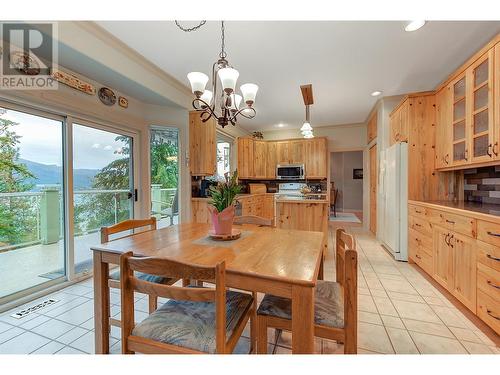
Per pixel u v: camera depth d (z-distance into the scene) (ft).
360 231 16.92
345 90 11.52
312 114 15.58
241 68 9.22
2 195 7.09
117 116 9.51
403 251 10.36
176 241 5.02
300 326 3.29
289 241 5.01
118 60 7.84
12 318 6.16
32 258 8.07
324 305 4.16
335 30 6.89
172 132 12.03
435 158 9.77
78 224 8.76
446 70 9.44
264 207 18.35
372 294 7.43
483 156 6.71
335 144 18.63
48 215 8.20
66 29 6.26
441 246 7.50
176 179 12.07
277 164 19.53
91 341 5.28
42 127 7.62
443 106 8.99
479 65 6.84
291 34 7.07
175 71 9.58
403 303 6.89
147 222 6.47
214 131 12.58
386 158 11.77
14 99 6.63
